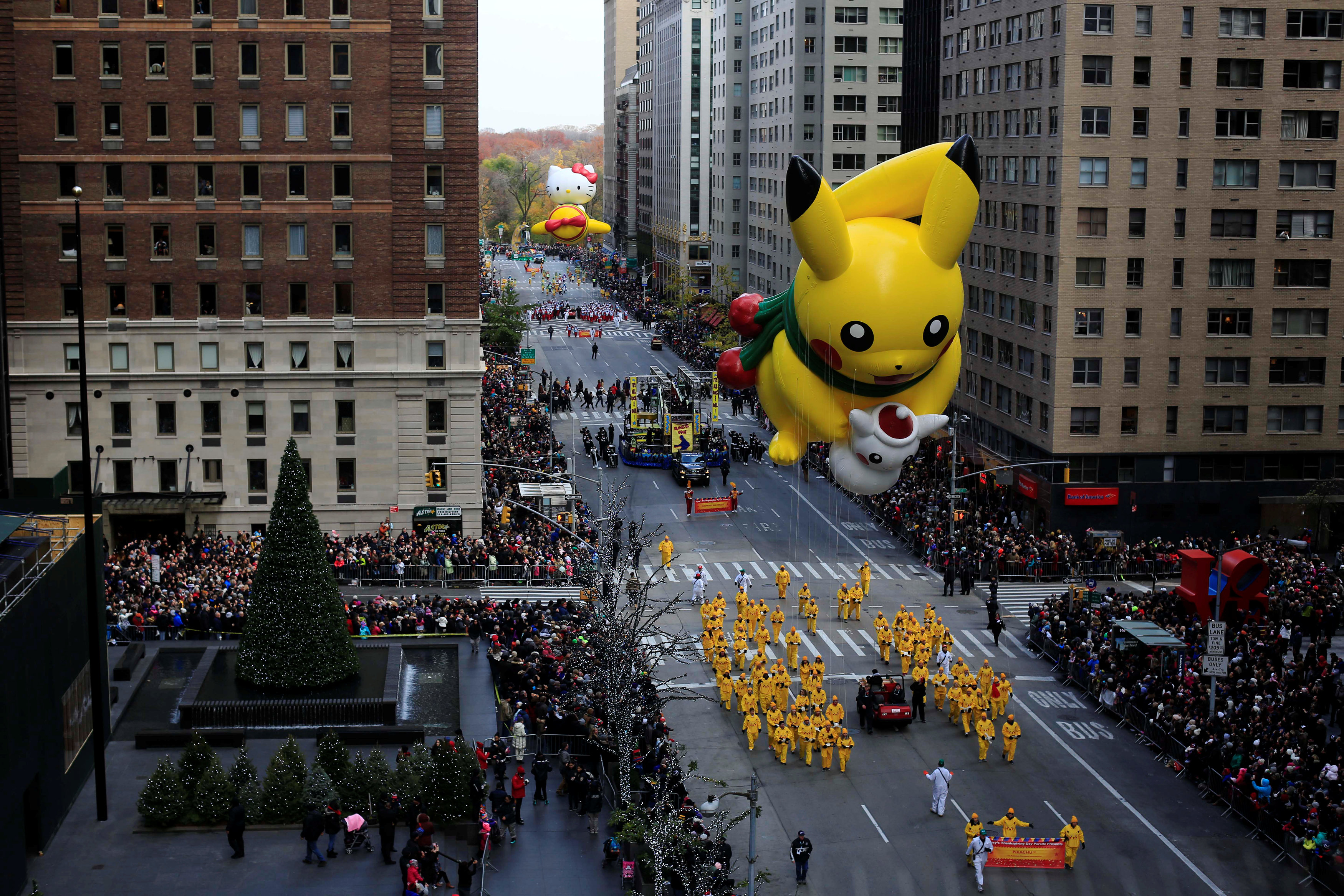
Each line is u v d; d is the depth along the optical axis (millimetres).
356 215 74250
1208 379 84562
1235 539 79688
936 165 25000
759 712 55750
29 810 40594
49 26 71188
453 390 76125
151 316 73688
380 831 40844
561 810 45094
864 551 81938
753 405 126500
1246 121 83125
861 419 25453
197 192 73438
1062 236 82750
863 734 53938
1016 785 49000
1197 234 83562
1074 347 83562
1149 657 57219
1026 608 71000
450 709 52219
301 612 51188
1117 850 43906
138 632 59219
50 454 74000
